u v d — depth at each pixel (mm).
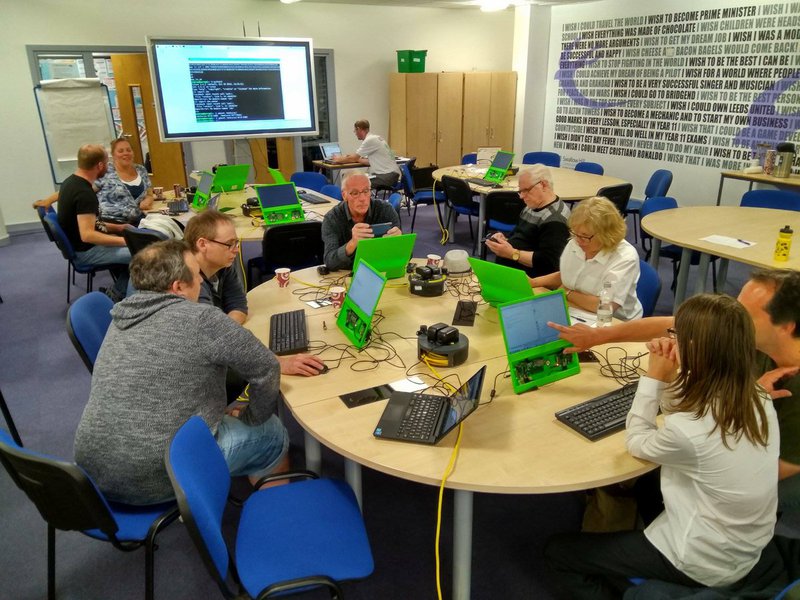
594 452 1496
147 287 1693
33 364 3521
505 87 8242
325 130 7918
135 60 6664
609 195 4637
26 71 6168
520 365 1794
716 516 1314
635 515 1838
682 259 3646
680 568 1369
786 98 5418
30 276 5168
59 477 1336
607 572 1500
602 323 2189
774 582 1357
